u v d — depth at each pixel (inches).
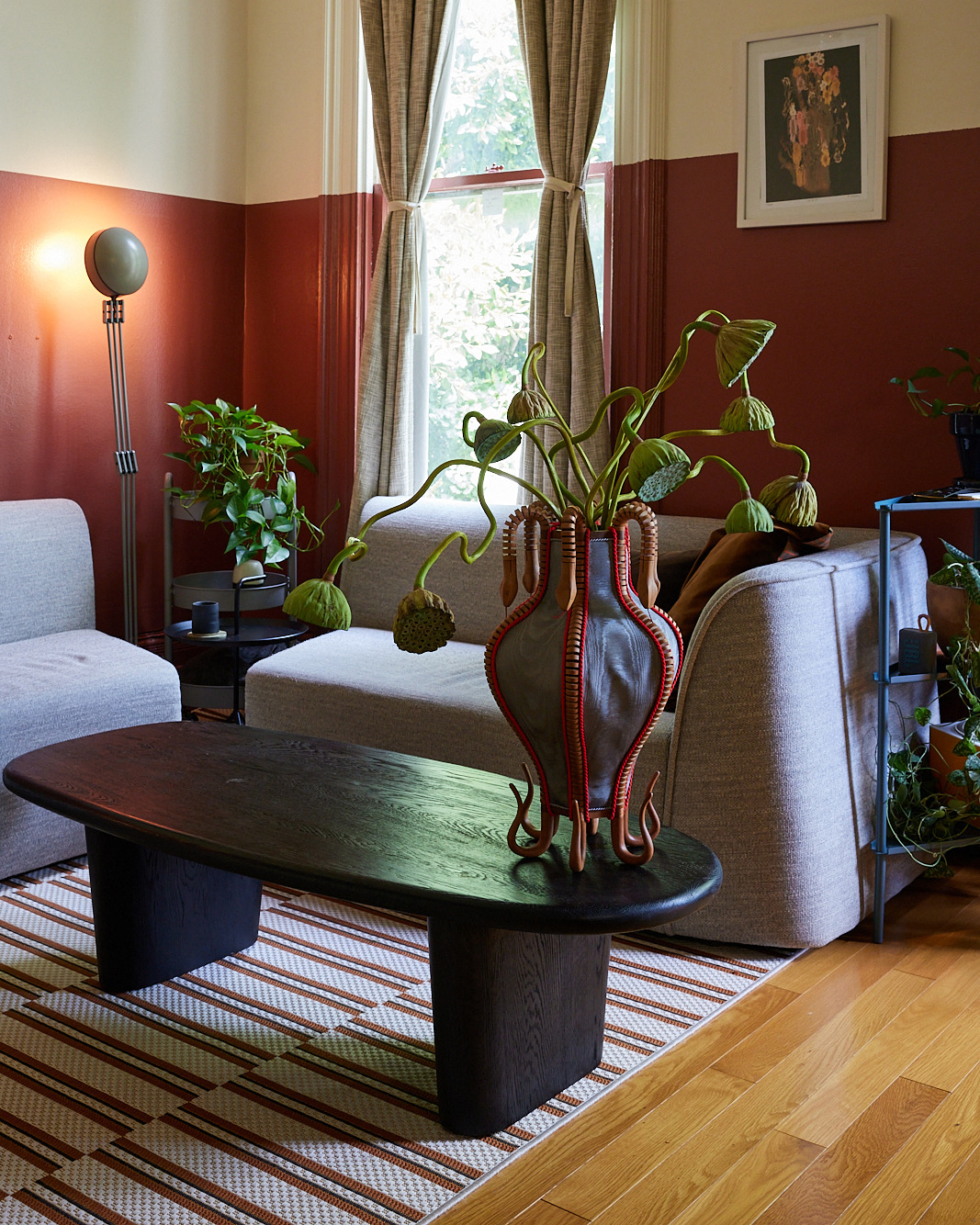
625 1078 85.3
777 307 143.4
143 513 183.8
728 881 105.3
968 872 127.6
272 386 194.7
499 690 68.8
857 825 110.3
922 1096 83.0
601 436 154.7
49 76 164.4
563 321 155.5
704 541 141.3
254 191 193.5
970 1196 72.1
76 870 125.8
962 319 131.6
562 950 81.7
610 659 66.1
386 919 114.8
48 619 151.6
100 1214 69.7
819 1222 69.4
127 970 97.6
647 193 150.3
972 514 133.0
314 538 188.7
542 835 73.4
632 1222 69.4
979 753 108.6
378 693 128.0
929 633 109.4
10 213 161.5
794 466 144.3
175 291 184.9
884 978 101.8
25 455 167.0
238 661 165.5
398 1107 81.6
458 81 172.1
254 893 107.0
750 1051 89.0
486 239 172.2
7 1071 85.5
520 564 151.0
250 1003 96.6
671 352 151.9
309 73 183.8
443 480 180.2
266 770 95.7
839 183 137.2
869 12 134.0
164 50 179.2
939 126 131.0
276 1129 78.6
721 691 103.7
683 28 146.9
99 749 101.6
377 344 174.6
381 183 174.1
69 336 170.7
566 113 153.1
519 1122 79.7
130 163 176.2
